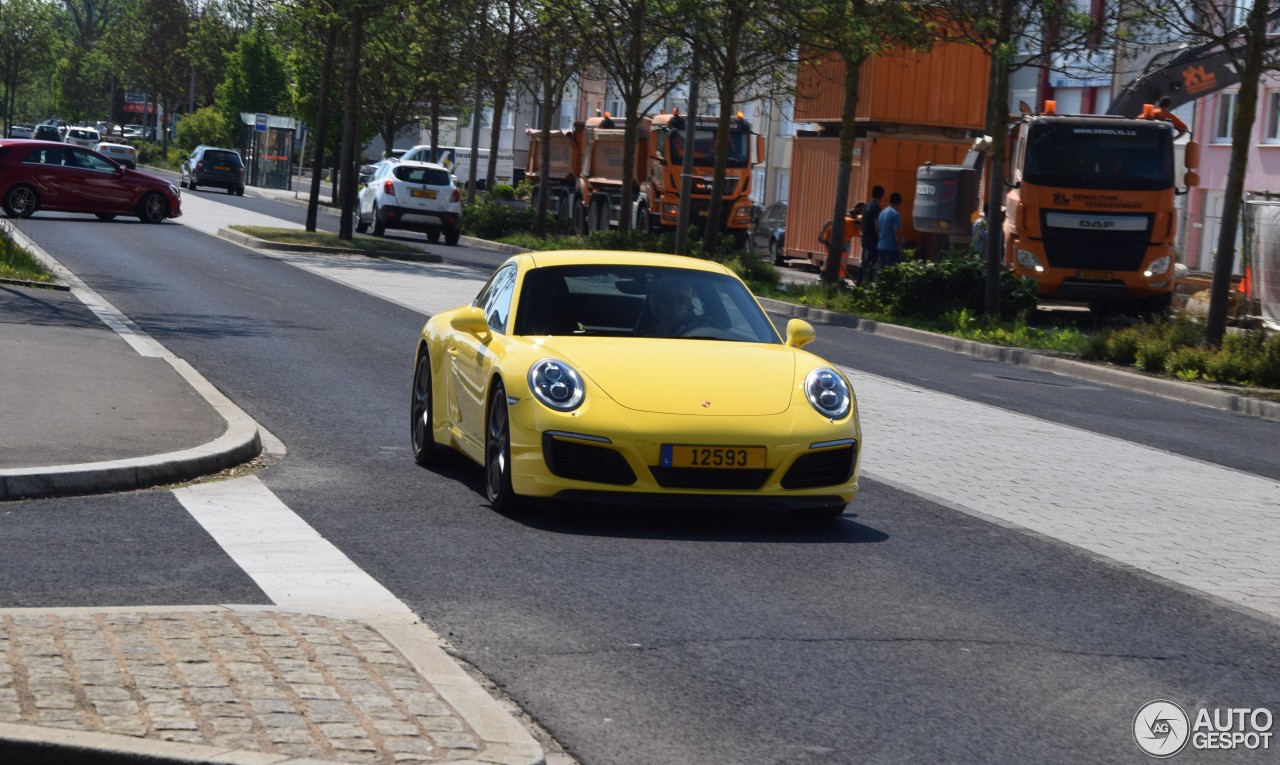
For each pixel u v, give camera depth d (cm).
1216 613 757
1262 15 2125
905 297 2816
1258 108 4344
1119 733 556
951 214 3222
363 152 9806
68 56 15100
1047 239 2848
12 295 2009
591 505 964
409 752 469
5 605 654
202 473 1005
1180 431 1568
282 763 450
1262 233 2756
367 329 2047
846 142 3138
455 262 3631
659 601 720
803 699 578
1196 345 2266
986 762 518
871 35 2941
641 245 4019
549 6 4025
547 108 4678
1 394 1178
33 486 899
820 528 931
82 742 455
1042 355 2306
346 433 1225
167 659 543
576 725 537
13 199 4025
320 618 621
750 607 718
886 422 1452
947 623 706
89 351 1481
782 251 4344
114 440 1032
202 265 2927
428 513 916
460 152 8156
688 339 981
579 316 988
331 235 3816
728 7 3416
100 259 2870
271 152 8669
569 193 5262
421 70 5850
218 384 1456
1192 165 2880
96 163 4125
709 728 540
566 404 885
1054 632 700
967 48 3703
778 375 933
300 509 910
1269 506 1105
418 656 579
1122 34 2567
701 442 873
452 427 1038
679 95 7206
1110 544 926
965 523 972
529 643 636
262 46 9806
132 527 834
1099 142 2853
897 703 579
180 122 10969
